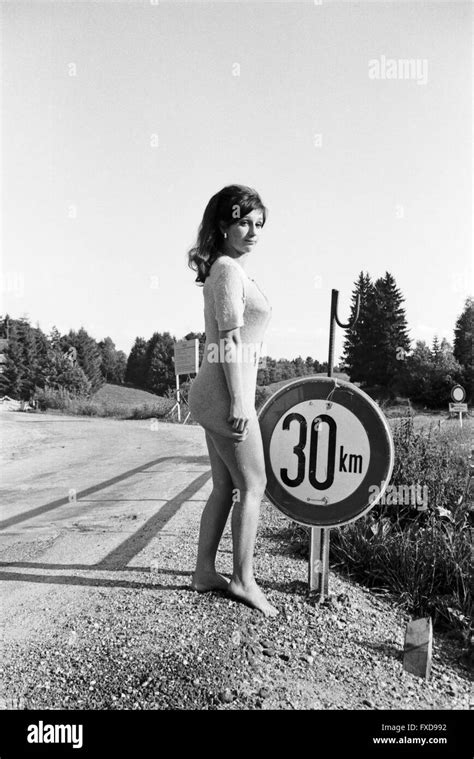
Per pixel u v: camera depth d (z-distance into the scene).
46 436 15.88
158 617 2.82
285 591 3.28
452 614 3.38
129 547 4.06
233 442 2.87
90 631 2.70
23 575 3.55
